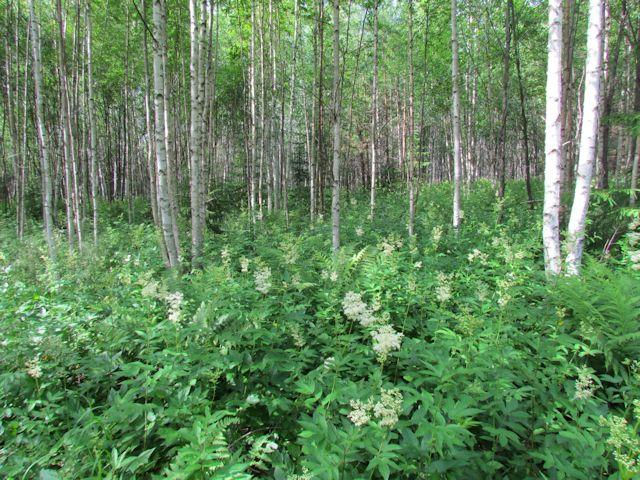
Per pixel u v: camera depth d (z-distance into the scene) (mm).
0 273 6918
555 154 4969
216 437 2203
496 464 2328
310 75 17125
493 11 12664
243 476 2102
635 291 3838
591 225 7035
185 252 7457
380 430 2277
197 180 7332
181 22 12852
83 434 2469
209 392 3164
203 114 9438
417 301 4469
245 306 4008
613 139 20328
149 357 3203
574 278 3914
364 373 3193
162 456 2645
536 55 14586
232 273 5762
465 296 4926
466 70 16984
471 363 2938
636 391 2773
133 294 5133
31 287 5965
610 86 9477
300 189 19594
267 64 16562
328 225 10328
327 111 19062
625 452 2270
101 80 17094
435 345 3418
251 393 3104
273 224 11031
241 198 16797
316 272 5531
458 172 9438
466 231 8602
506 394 2697
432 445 2256
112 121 25359
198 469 2133
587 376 2576
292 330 3391
